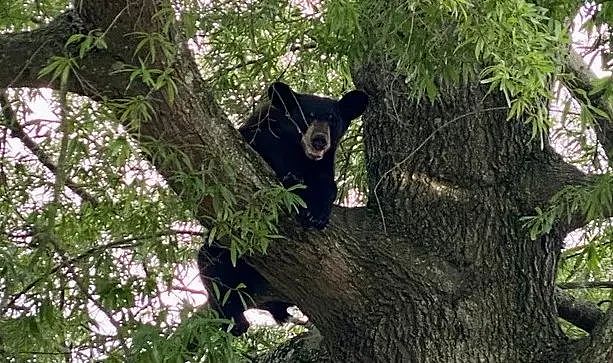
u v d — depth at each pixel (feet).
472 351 14.82
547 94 10.80
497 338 15.03
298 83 17.16
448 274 15.21
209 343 10.02
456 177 15.74
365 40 12.59
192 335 10.12
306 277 14.07
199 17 11.32
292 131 15.65
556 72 10.91
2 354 11.46
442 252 15.40
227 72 13.83
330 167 15.74
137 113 10.13
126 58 11.51
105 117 9.82
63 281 11.74
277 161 15.24
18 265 10.99
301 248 13.73
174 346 9.93
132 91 11.57
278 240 13.47
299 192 14.05
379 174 16.29
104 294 11.61
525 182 15.76
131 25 11.12
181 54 11.66
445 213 15.61
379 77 16.60
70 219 13.33
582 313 17.84
